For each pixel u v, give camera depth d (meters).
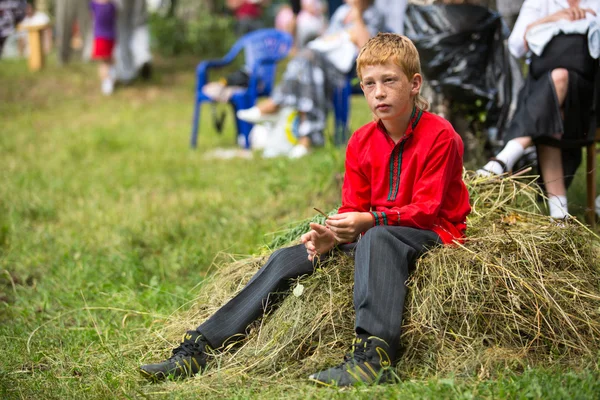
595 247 4.41
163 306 5.20
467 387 3.47
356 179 4.27
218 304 4.59
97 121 13.73
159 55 21.38
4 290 5.86
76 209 7.96
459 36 6.04
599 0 5.50
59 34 19.48
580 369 3.65
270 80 11.48
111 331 4.84
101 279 5.87
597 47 5.37
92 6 16.52
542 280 4.00
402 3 10.73
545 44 5.42
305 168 8.87
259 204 7.62
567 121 5.38
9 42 22.72
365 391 3.46
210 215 7.38
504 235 4.19
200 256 6.16
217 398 3.63
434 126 4.05
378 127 4.14
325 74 10.09
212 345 4.07
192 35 21.73
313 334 3.99
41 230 7.25
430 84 6.17
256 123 10.54
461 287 3.93
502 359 3.70
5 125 13.42
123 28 17.44
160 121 13.77
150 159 10.41
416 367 3.76
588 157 5.65
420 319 3.86
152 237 6.83
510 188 5.10
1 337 4.74
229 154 10.64
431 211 3.96
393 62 3.94
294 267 4.16
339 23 10.51
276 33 11.44
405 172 4.09
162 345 4.46
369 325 3.71
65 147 11.15
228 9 24.44
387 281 3.81
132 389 3.83
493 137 6.23
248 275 4.66
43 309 5.34
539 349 3.85
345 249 4.18
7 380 4.04
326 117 10.20
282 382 3.76
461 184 4.21
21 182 9.01
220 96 11.09
